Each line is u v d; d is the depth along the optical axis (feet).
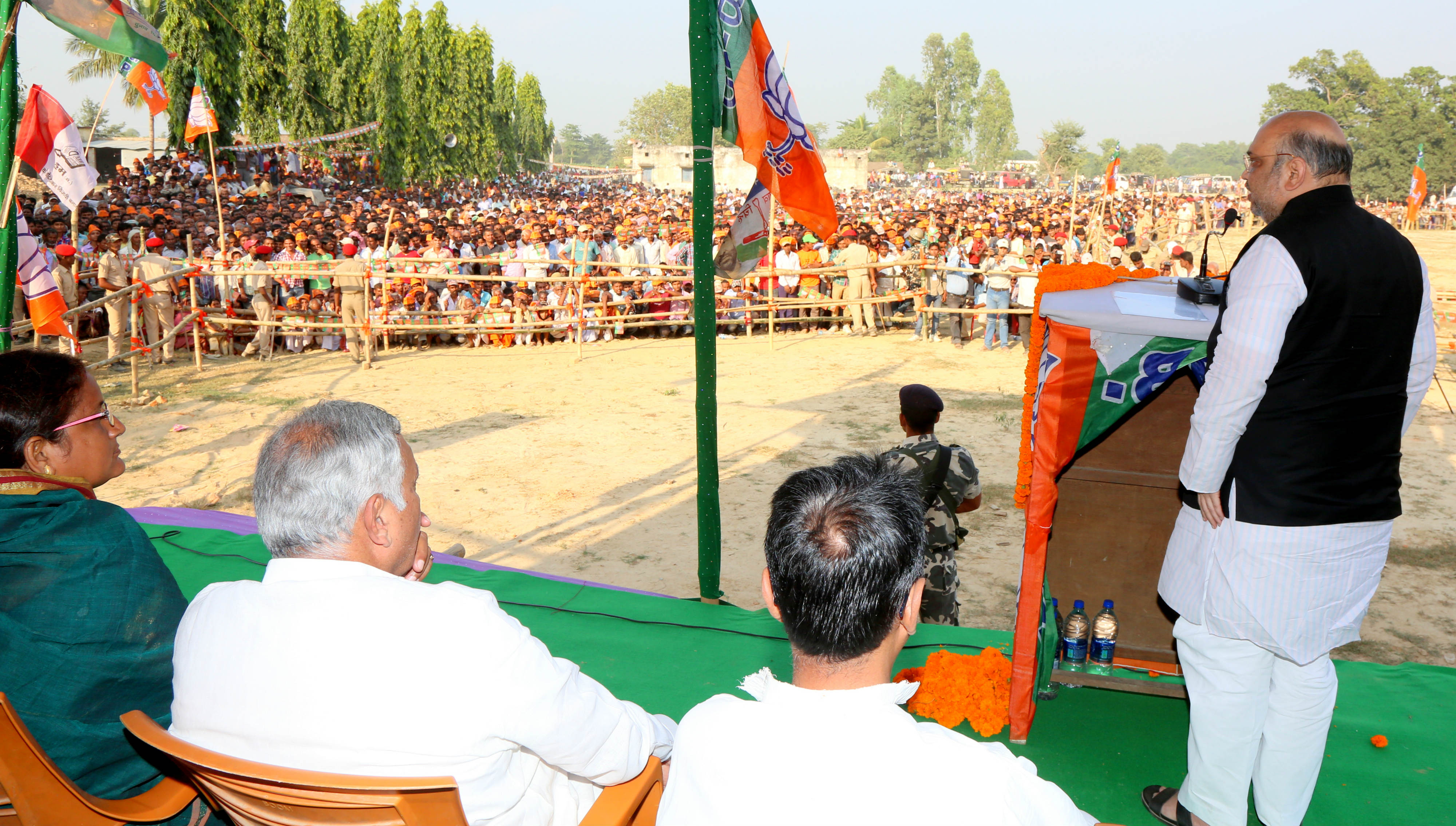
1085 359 8.44
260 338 42.27
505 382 38.29
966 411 32.96
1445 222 152.87
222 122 97.04
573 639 12.34
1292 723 7.49
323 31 109.91
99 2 13.97
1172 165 655.76
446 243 51.49
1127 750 9.58
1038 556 9.11
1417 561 19.94
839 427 30.96
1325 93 215.72
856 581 3.72
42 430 6.14
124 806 5.61
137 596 5.99
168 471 25.95
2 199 13.88
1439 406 34.47
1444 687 11.05
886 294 50.14
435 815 4.54
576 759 5.05
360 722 4.63
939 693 10.14
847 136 493.77
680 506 23.52
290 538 5.03
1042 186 310.24
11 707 5.12
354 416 5.27
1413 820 8.60
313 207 85.05
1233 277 7.02
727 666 11.57
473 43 155.22
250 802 4.88
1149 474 10.14
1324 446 6.77
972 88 465.06
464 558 17.13
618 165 482.28
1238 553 7.14
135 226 48.29
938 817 3.52
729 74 12.75
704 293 12.46
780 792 3.62
